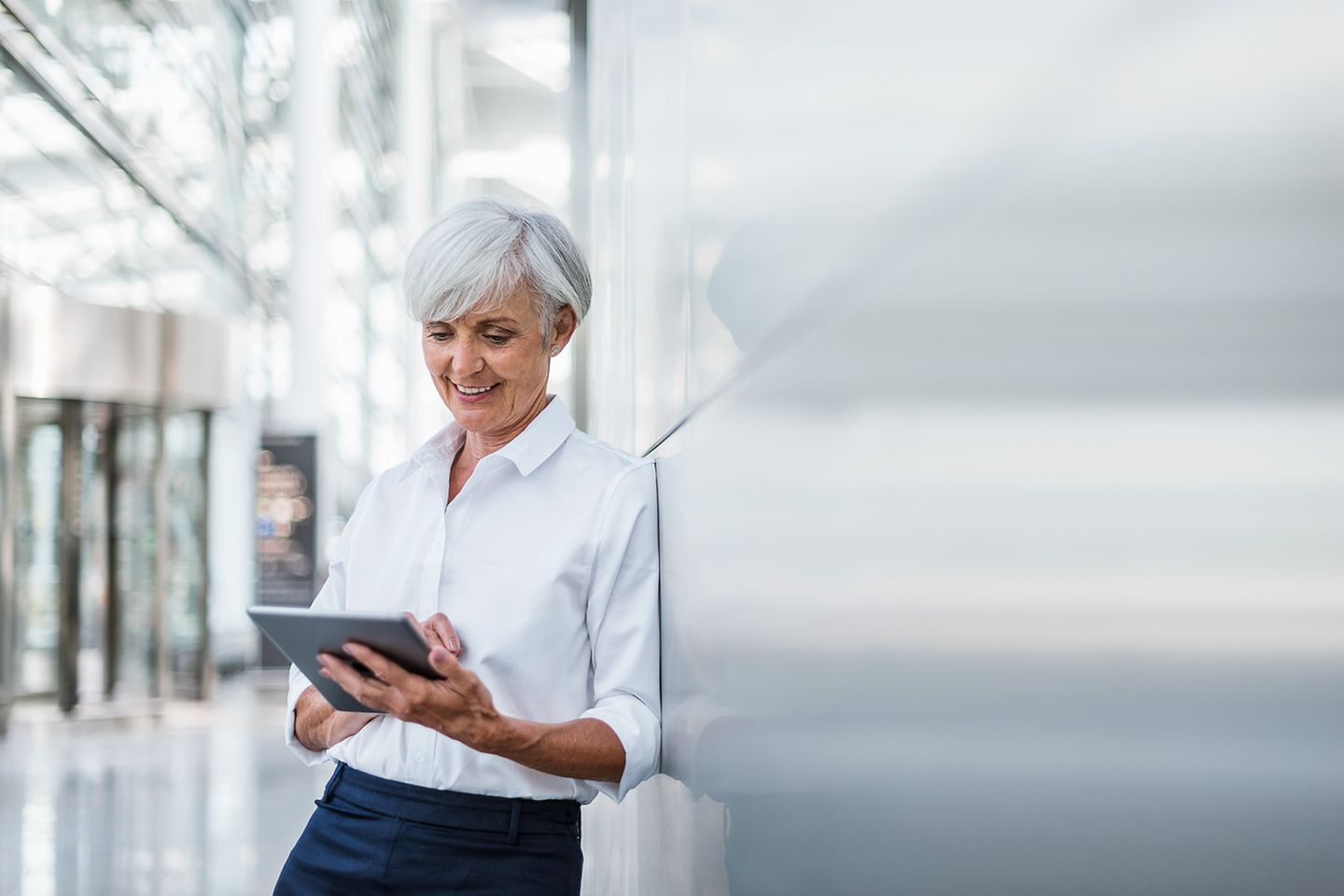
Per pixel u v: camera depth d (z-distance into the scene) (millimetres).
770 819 734
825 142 572
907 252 432
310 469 12875
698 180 1196
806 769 615
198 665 10672
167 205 11969
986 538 354
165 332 9695
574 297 1628
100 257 10742
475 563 1664
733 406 916
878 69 472
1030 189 315
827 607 563
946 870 393
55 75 9508
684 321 1358
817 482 588
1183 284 243
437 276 1540
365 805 1612
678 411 1424
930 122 406
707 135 1107
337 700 1521
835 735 546
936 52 398
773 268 723
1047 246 307
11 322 8797
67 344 9039
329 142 17500
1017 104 325
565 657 1645
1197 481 240
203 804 6398
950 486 384
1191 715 246
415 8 28109
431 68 29875
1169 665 254
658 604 1659
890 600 455
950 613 385
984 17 351
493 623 1631
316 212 17219
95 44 10531
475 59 23016
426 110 28594
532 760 1426
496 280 1533
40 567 9398
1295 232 209
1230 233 226
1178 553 249
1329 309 201
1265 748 225
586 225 7168
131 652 9898
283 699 11219
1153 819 263
